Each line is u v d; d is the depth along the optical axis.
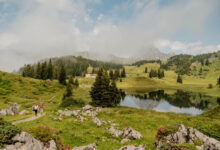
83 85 162.75
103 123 27.86
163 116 44.50
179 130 16.00
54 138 12.70
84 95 88.25
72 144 15.85
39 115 28.98
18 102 56.25
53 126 21.08
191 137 16.02
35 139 10.77
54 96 84.25
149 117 41.19
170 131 15.67
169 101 99.44
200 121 35.16
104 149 15.16
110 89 66.88
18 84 84.69
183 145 12.55
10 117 26.62
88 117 31.27
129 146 14.10
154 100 102.81
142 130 26.67
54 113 32.28
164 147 13.00
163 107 81.31
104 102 62.28
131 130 20.36
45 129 12.64
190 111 72.31
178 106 84.06
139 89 168.12
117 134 20.73
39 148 10.54
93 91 63.97
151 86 193.00
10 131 9.38
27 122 22.45
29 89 83.69
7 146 8.81
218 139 22.75
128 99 106.19
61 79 120.69
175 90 159.88
